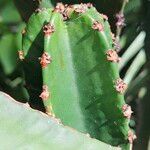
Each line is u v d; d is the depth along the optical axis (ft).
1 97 0.83
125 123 0.91
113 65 0.88
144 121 1.24
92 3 1.00
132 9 1.14
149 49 1.16
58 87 0.89
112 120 0.91
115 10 0.99
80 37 0.90
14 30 1.61
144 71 1.25
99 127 0.92
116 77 0.89
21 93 1.18
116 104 0.90
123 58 1.22
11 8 1.63
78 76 0.91
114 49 0.95
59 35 0.89
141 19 1.16
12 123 0.82
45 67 0.86
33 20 0.90
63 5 0.93
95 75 0.90
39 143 0.82
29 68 0.92
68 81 0.90
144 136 1.24
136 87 1.24
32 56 0.91
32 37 0.90
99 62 0.89
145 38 1.16
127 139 0.92
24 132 0.82
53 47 0.88
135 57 1.25
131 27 1.19
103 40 0.88
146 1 1.14
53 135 0.83
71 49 0.90
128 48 1.22
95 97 0.91
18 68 1.22
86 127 0.92
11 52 1.51
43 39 0.89
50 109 0.87
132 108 1.30
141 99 1.25
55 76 0.88
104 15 0.94
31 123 0.83
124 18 1.06
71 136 0.84
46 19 0.90
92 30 0.89
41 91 0.93
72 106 0.91
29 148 0.82
